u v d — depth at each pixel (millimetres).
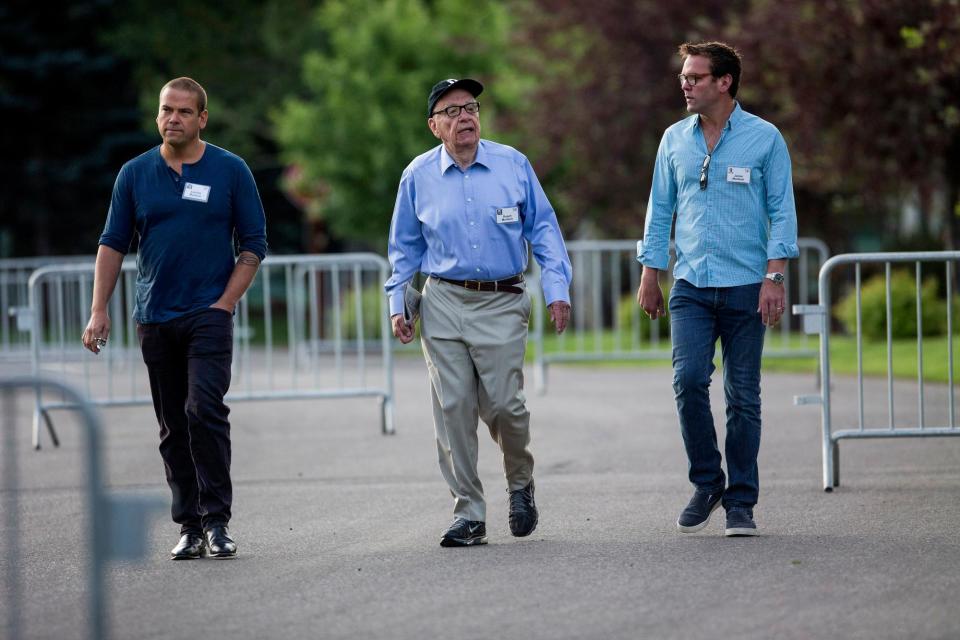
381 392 34375
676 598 16016
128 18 119438
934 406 35062
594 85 73812
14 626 13461
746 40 52688
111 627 15430
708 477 20203
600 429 33406
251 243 19594
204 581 17750
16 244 118000
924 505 21922
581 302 50250
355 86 83938
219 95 120750
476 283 19828
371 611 15859
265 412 39812
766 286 19625
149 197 19312
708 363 20062
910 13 49312
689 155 20094
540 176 77500
